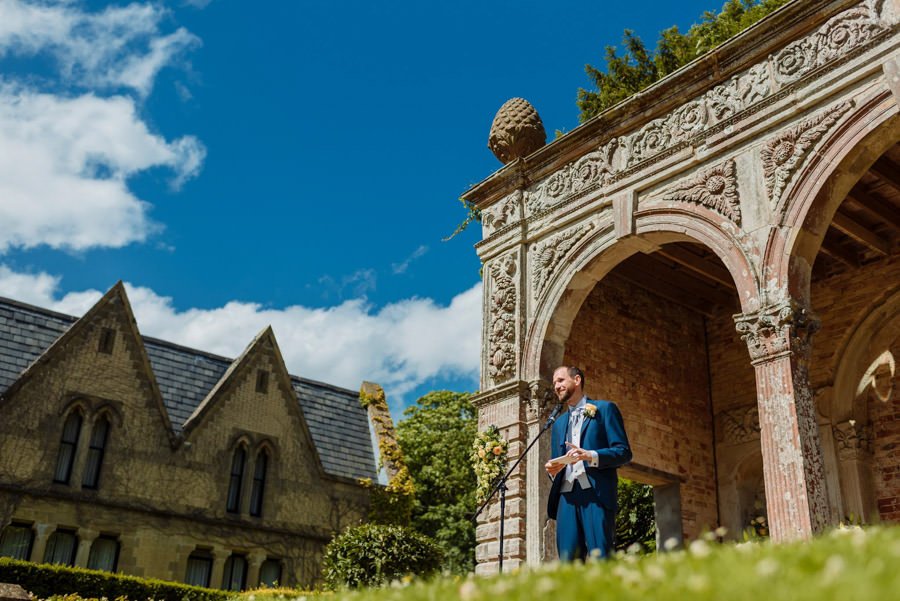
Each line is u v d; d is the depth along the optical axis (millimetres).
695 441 18250
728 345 19188
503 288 16312
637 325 18281
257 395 31047
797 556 3430
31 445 25688
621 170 14891
